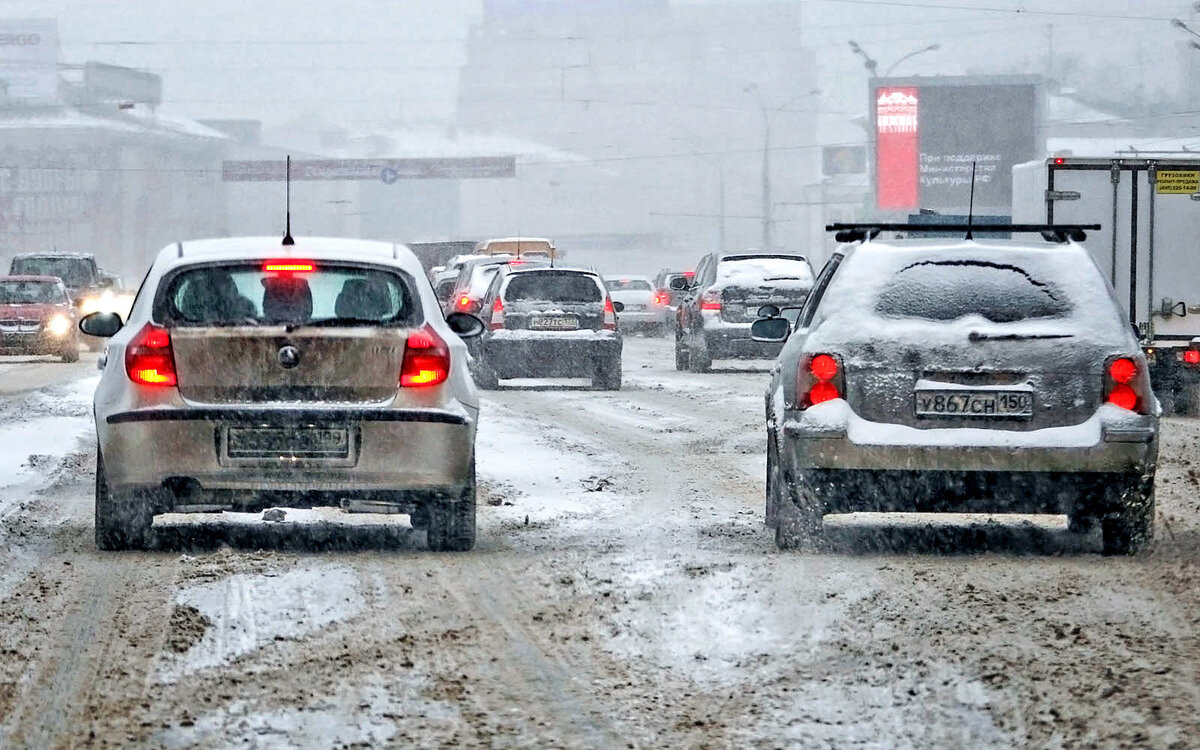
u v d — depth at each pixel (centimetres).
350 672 1778
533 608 2127
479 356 6788
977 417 2509
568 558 2534
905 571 2392
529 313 6700
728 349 7731
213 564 2458
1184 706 1605
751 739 1521
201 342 2527
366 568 2430
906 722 1575
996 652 1850
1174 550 2659
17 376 7950
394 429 2527
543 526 2980
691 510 3212
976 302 2559
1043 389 2511
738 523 3019
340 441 2522
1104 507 2520
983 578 2333
